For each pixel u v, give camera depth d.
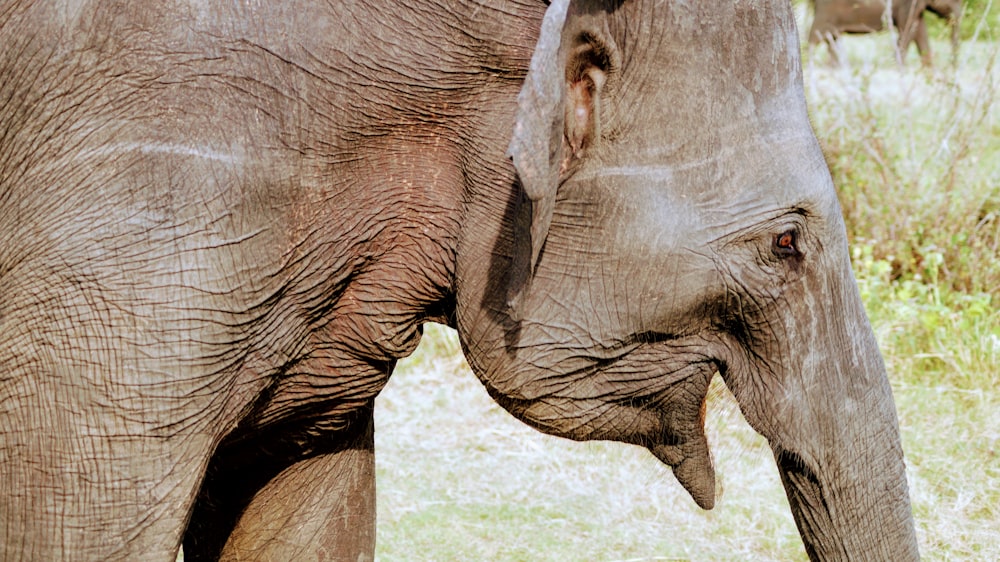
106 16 2.11
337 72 2.18
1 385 2.10
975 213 6.00
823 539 2.43
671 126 2.20
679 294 2.28
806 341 2.34
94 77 2.10
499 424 4.81
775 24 2.23
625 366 2.35
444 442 4.68
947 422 4.63
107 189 2.07
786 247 2.29
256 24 2.13
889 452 2.40
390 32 2.21
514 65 2.21
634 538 4.01
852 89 6.62
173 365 2.09
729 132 2.21
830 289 2.34
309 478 2.71
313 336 2.35
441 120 2.25
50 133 2.10
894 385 4.91
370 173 2.25
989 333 5.21
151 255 2.07
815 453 2.38
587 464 4.45
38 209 2.09
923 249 5.91
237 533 2.73
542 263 2.28
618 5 2.16
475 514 4.14
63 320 2.07
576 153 2.21
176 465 2.13
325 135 2.19
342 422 2.54
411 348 2.45
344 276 2.29
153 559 2.13
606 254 2.25
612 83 2.18
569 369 2.34
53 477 2.09
